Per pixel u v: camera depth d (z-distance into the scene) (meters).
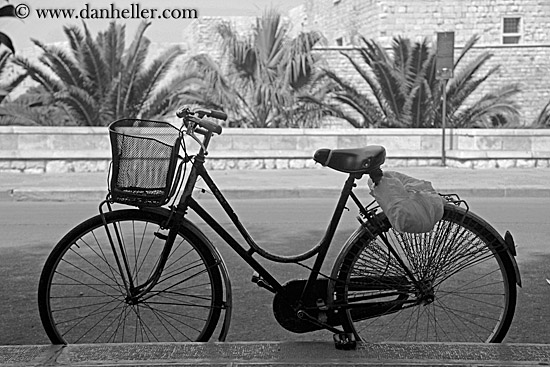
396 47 21.98
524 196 13.90
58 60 20.69
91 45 20.67
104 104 20.66
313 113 22.47
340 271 3.88
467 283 5.71
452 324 5.02
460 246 3.93
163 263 3.96
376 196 3.82
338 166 3.81
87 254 7.30
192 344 3.84
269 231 9.37
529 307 5.67
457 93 22.23
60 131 17.20
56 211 11.70
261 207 12.09
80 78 20.83
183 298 5.28
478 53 28.95
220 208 11.77
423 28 30.97
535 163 18.20
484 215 11.01
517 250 8.02
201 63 22.70
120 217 3.88
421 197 3.78
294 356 3.65
